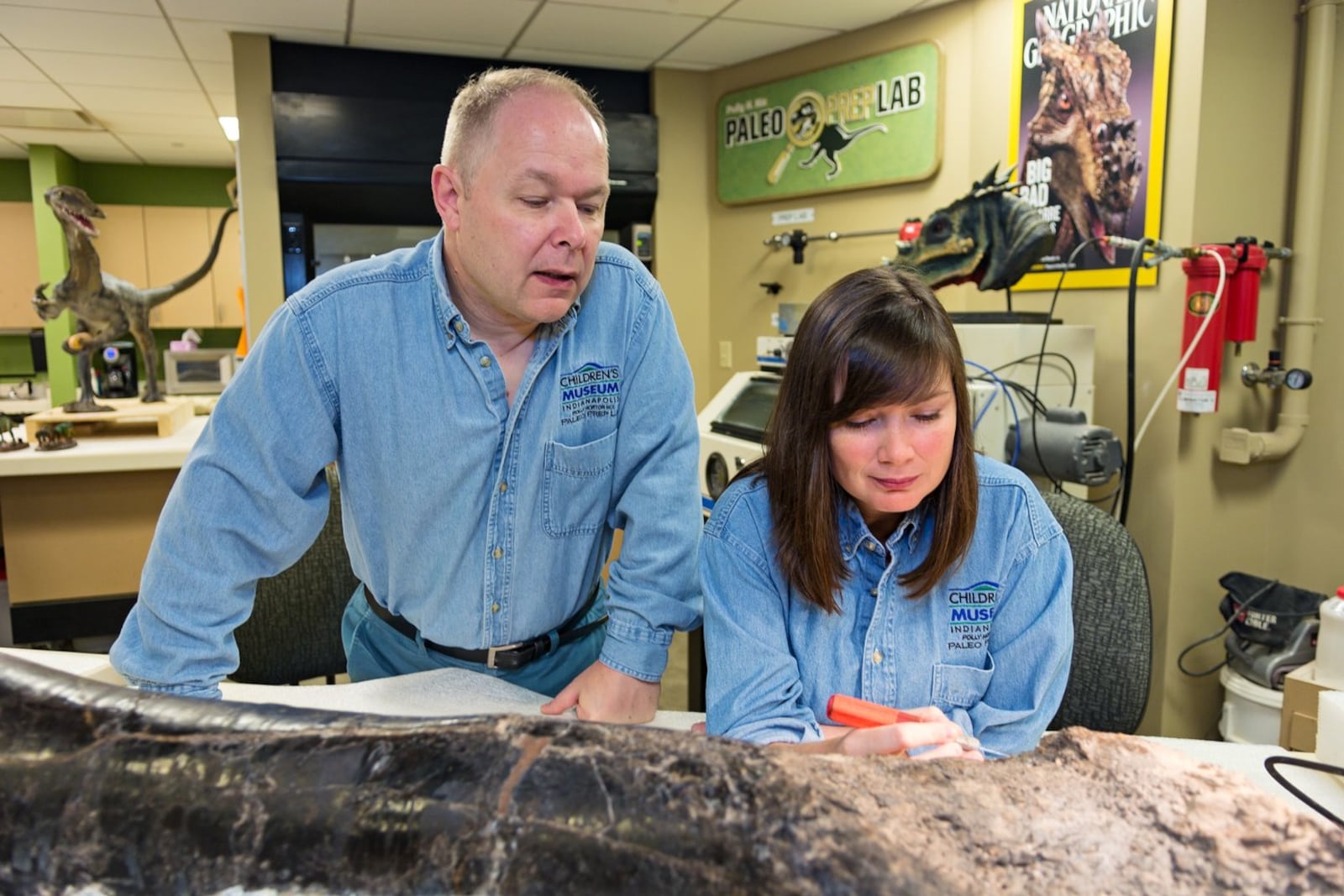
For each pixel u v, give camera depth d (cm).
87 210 237
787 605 99
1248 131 204
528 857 44
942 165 265
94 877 48
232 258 545
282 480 98
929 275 196
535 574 108
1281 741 162
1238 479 220
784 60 307
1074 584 122
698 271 343
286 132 292
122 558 232
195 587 94
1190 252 193
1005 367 188
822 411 85
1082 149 222
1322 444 218
